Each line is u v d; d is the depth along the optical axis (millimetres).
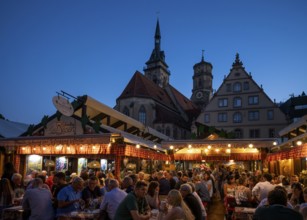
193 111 78625
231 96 54188
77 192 8172
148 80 74125
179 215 5832
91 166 17484
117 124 26859
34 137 18047
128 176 10031
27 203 7898
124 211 6246
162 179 12672
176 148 25062
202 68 98938
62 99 17531
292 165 22422
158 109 66438
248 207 11242
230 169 28609
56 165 20281
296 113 62094
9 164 11227
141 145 18875
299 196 8023
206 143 23703
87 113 22172
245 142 22969
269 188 10047
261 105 52500
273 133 51250
